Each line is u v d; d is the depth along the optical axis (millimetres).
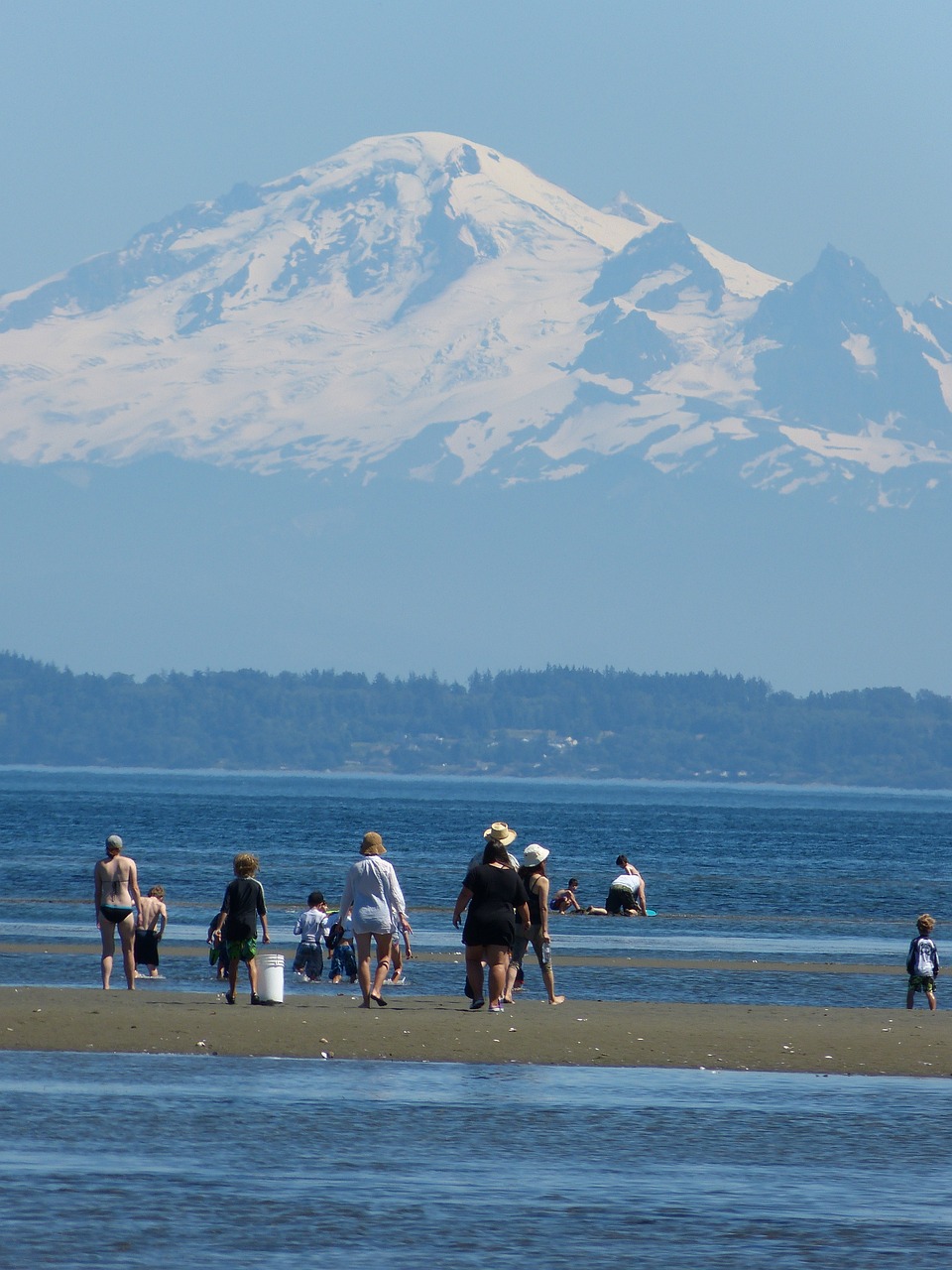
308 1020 90312
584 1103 71188
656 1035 89062
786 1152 62594
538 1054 83438
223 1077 75188
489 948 95688
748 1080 78625
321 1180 56938
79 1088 71250
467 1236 50500
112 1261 46875
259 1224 51156
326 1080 75188
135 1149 60250
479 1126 65750
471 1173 58438
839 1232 51719
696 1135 65188
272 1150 60719
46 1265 46281
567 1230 51438
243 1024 88500
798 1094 74812
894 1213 54094
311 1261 47469
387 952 98688
